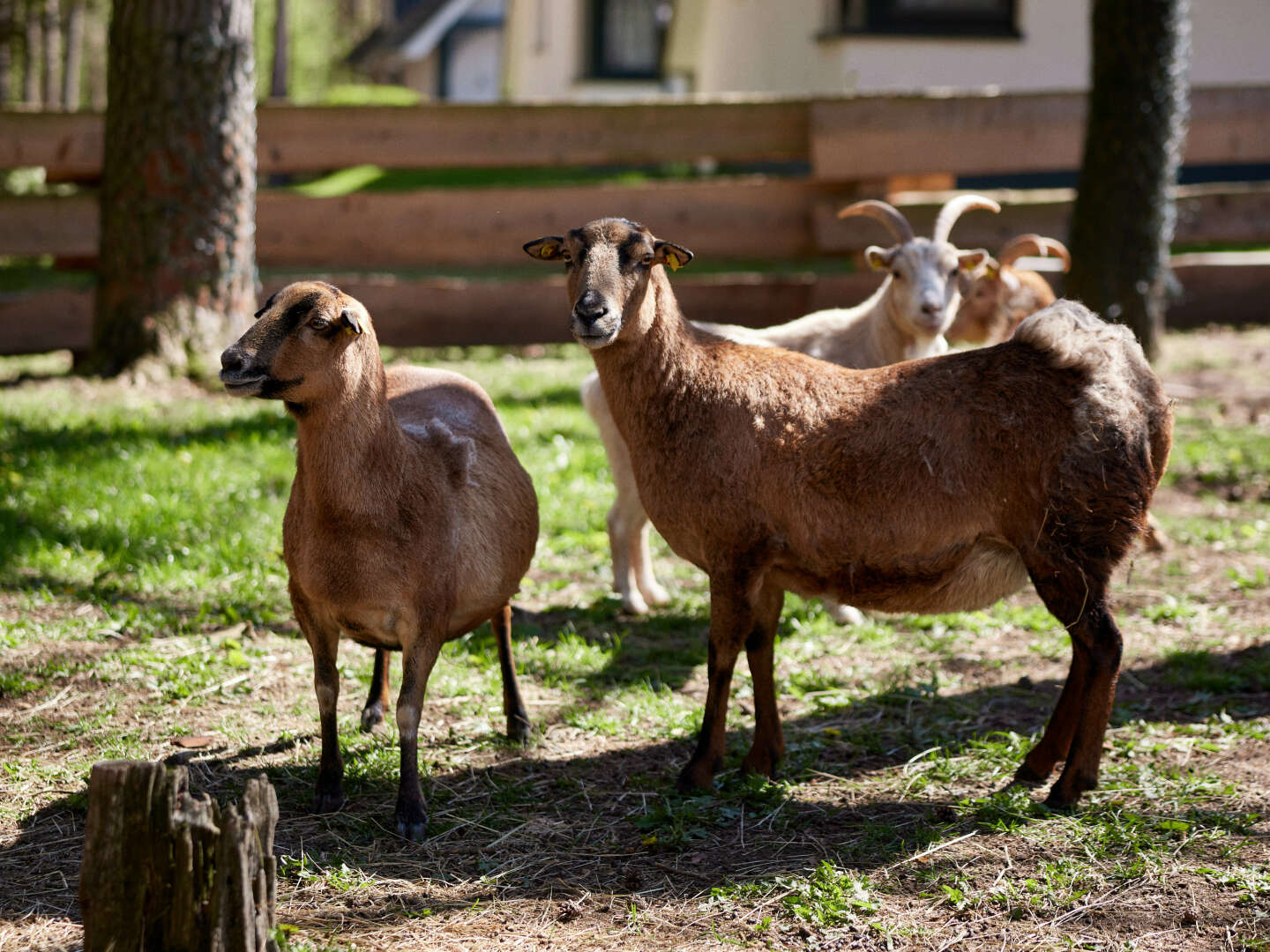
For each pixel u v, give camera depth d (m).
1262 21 19.14
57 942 3.43
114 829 2.91
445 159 12.91
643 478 4.64
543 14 30.62
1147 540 7.33
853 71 19.31
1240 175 18.67
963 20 19.61
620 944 3.52
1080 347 4.34
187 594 6.36
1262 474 8.77
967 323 8.22
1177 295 12.59
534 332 13.02
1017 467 4.29
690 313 12.92
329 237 12.89
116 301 10.78
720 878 3.90
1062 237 13.27
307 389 3.96
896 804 4.43
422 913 3.66
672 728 5.07
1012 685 5.59
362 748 4.78
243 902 2.86
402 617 4.24
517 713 4.95
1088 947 3.48
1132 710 5.21
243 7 10.64
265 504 7.53
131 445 8.62
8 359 13.19
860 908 3.69
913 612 4.59
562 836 4.19
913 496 4.32
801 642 6.09
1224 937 3.51
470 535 4.49
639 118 12.98
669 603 6.77
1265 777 4.50
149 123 10.49
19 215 11.96
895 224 6.79
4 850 3.97
